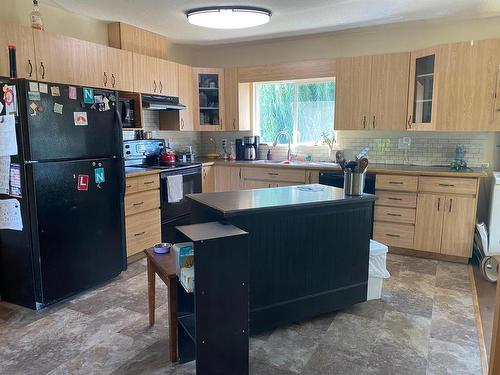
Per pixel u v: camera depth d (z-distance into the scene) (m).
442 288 3.12
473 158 4.17
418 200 3.81
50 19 3.51
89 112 2.97
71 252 2.91
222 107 5.21
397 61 4.09
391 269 3.55
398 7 3.54
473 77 3.61
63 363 2.12
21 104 2.56
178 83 4.72
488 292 3.06
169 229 4.19
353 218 2.65
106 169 3.15
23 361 2.14
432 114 3.84
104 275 3.21
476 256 3.85
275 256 2.39
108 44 4.08
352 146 4.79
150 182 3.88
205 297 1.82
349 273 2.69
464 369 2.05
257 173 4.76
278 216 2.36
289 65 4.75
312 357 2.18
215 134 5.66
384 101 4.22
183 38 4.80
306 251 2.50
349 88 4.40
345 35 4.65
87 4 3.40
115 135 3.21
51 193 2.73
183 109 4.77
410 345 2.29
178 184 4.25
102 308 2.78
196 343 1.83
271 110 5.36
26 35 2.97
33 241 2.70
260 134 5.48
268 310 2.41
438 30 4.19
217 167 5.04
